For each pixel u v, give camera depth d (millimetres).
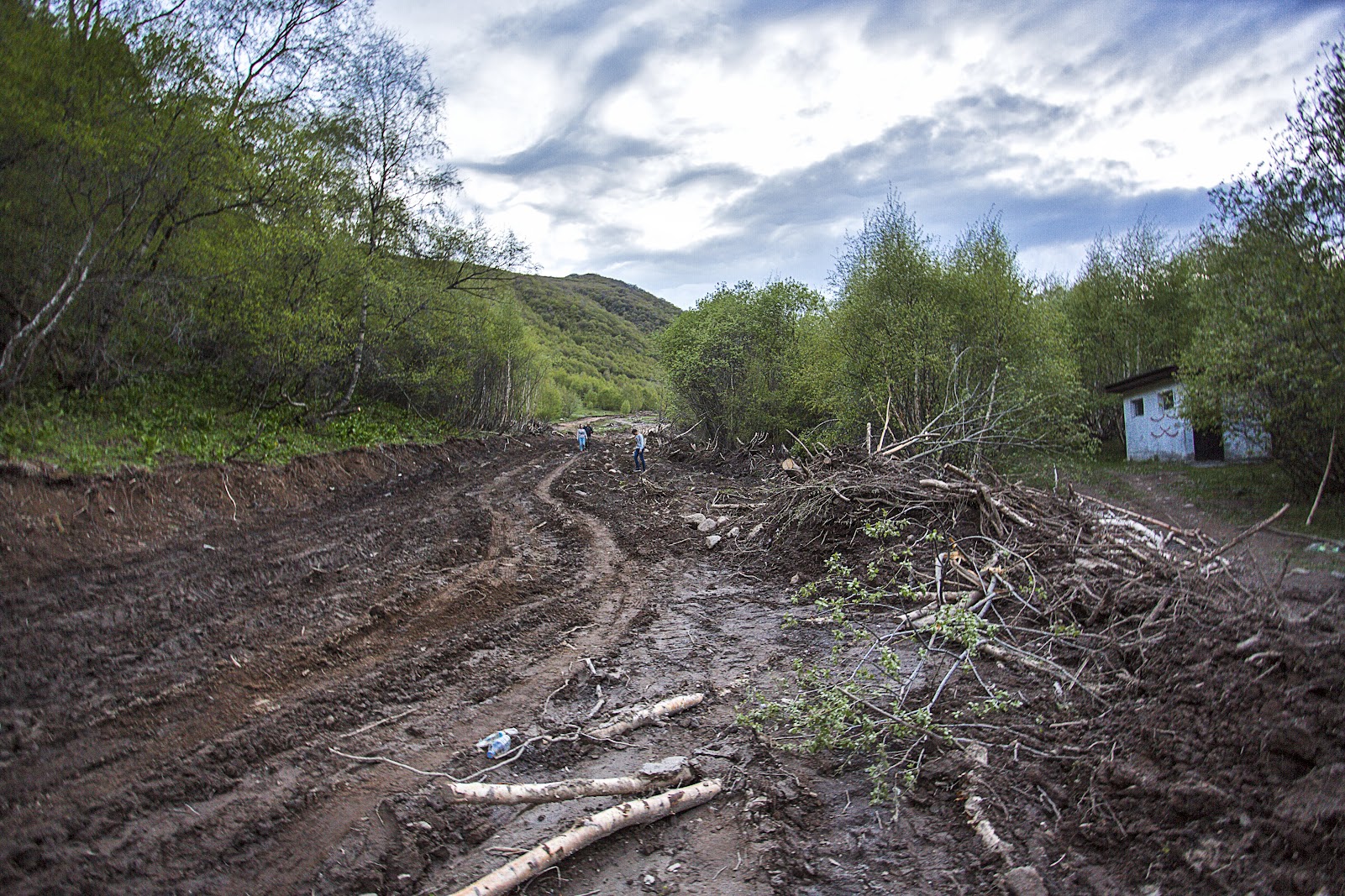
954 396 15609
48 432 10539
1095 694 5230
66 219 12648
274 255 16266
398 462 18719
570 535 12422
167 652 6137
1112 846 3777
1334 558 7941
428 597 8297
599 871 3854
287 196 16359
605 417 67938
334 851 3838
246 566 8750
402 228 22672
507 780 4672
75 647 6000
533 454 27547
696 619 8156
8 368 11711
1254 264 12203
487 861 3885
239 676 5824
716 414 25875
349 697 5672
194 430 13734
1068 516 9078
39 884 3391
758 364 24188
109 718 4977
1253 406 12492
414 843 3959
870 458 12047
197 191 14266
